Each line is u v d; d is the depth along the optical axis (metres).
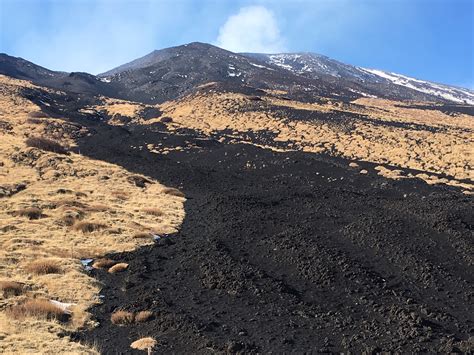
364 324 21.70
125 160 67.94
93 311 22.50
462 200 43.50
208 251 31.09
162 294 24.97
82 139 83.75
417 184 52.53
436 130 88.38
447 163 64.00
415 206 41.03
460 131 89.62
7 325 18.66
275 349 19.12
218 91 132.75
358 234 33.75
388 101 159.50
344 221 38.22
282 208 43.44
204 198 49.22
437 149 71.44
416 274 27.33
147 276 27.70
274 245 32.00
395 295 24.88
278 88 184.38
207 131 97.06
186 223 40.72
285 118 98.62
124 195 49.19
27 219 36.41
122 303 23.66
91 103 139.88
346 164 64.12
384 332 20.83
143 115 125.50
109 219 38.66
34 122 88.69
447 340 19.88
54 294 23.36
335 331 21.09
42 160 58.75
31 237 32.16
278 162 65.25
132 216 41.09
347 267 27.83
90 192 49.09
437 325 21.59
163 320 21.41
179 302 24.05
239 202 45.12
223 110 112.12
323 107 116.69
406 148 72.81
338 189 51.16
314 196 48.28
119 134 88.00
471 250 30.14
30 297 22.23
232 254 30.77
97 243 32.88
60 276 25.72
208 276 27.20
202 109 116.25
